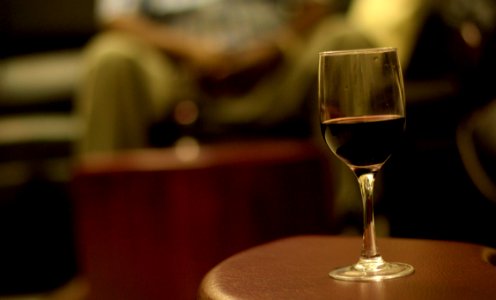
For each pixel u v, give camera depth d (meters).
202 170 2.21
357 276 1.05
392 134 1.06
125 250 2.22
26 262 3.44
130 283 2.23
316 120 2.92
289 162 2.28
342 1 3.73
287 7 3.28
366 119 1.06
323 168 2.39
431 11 3.08
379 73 1.06
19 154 3.36
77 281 3.31
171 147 3.11
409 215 2.70
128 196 2.22
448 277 1.03
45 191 3.38
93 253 2.25
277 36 3.17
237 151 2.33
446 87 2.84
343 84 1.07
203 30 3.26
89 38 4.04
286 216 2.28
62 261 3.45
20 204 3.38
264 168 2.25
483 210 1.95
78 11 4.03
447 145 2.68
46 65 3.81
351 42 2.95
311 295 0.99
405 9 3.15
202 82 3.17
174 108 3.10
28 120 3.56
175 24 3.29
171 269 2.21
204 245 2.21
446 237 2.51
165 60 3.25
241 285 1.06
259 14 3.27
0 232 3.40
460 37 2.89
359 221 2.97
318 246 1.28
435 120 2.79
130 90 3.01
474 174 1.67
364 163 1.07
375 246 1.10
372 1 3.30
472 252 1.17
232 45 3.21
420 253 1.19
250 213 2.24
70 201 3.39
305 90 2.96
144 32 3.25
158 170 2.20
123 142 3.01
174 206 2.21
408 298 0.95
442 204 2.58
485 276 1.03
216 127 3.02
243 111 3.06
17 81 3.72
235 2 3.29
